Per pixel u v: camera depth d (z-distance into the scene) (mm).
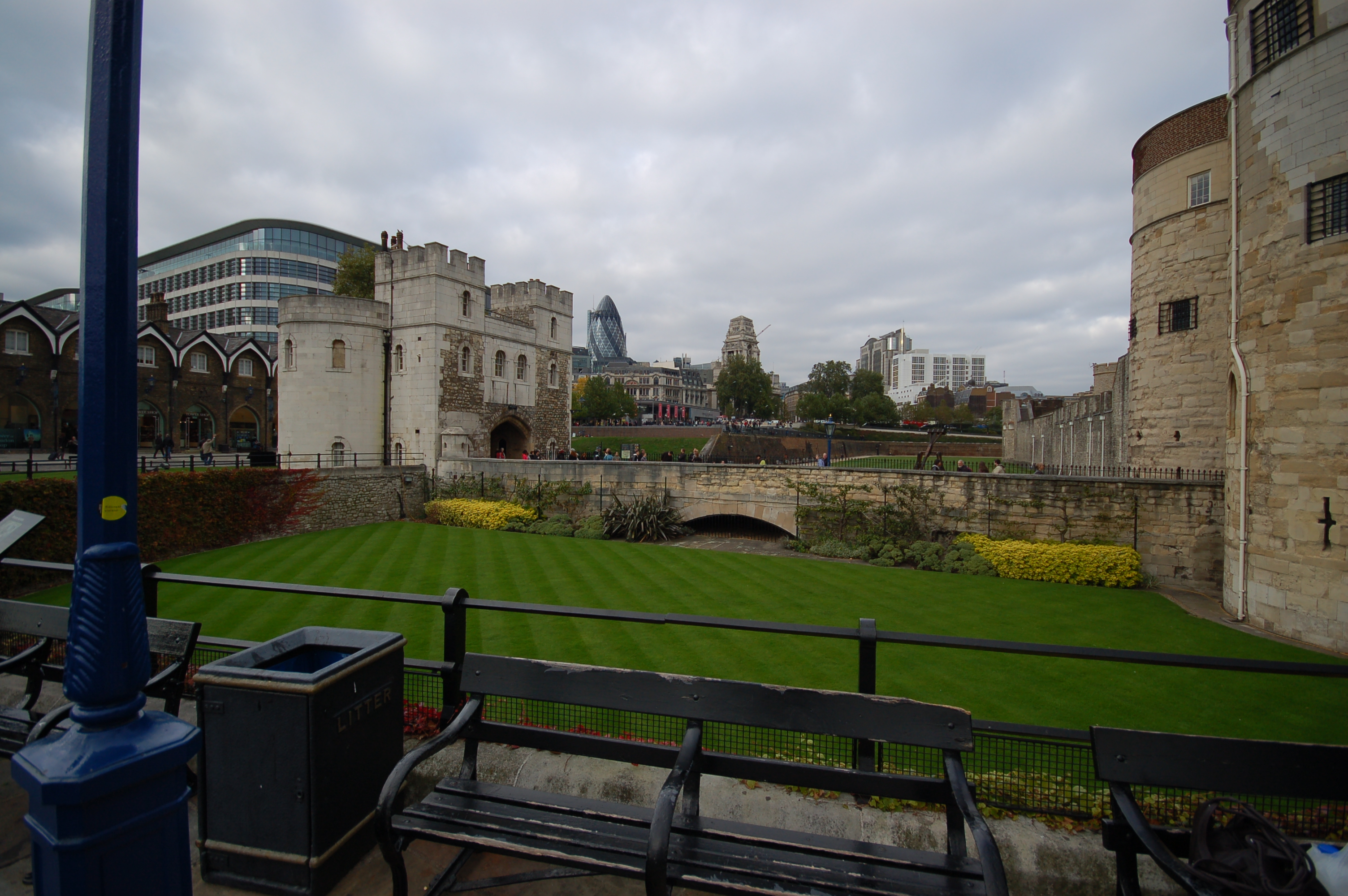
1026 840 3082
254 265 62500
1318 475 11367
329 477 23922
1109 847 2607
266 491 21516
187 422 40812
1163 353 18641
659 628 11625
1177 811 3920
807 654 10562
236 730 2910
